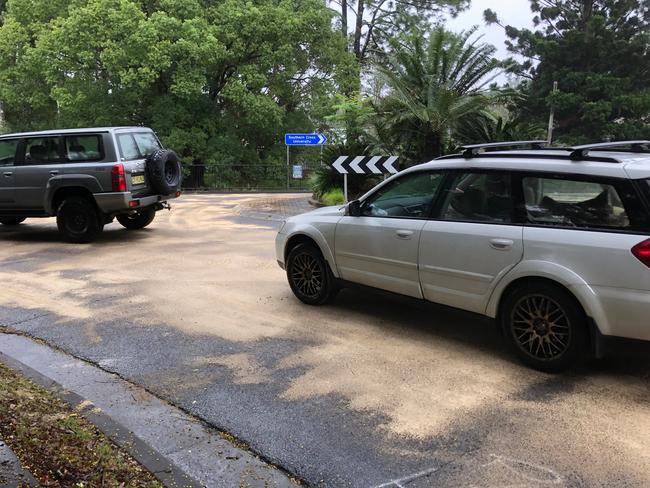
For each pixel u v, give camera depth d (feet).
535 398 13.62
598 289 13.52
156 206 37.65
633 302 13.05
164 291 23.91
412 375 15.06
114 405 13.60
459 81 63.67
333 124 71.92
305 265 21.30
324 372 15.34
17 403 12.72
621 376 14.79
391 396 13.87
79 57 86.43
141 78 85.35
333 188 61.52
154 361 16.31
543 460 11.02
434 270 16.79
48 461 10.25
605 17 128.98
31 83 97.60
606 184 13.78
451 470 10.77
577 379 14.64
